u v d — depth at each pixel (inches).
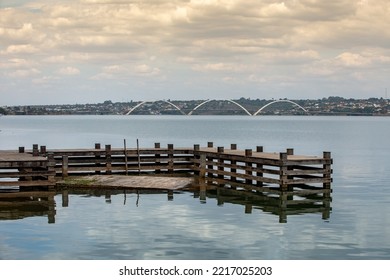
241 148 3080.7
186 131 6171.3
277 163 1219.9
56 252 772.0
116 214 1029.8
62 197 1222.3
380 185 1453.0
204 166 1435.8
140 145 3378.4
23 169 1334.9
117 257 749.3
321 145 3358.8
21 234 874.1
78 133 5447.8
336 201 1189.7
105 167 1462.8
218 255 757.9
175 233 880.9
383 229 915.4
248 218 1002.7
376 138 4323.3
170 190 1312.7
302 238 853.2
